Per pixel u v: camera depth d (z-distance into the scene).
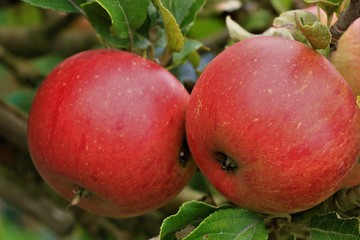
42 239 1.17
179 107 0.56
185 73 0.77
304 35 0.53
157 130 0.55
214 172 0.55
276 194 0.53
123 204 0.57
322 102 0.52
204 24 0.78
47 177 0.58
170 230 0.54
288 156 0.51
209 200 0.61
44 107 0.56
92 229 0.80
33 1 0.60
